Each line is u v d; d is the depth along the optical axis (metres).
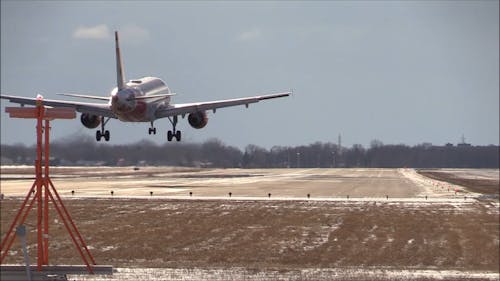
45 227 180.38
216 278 178.62
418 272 189.62
